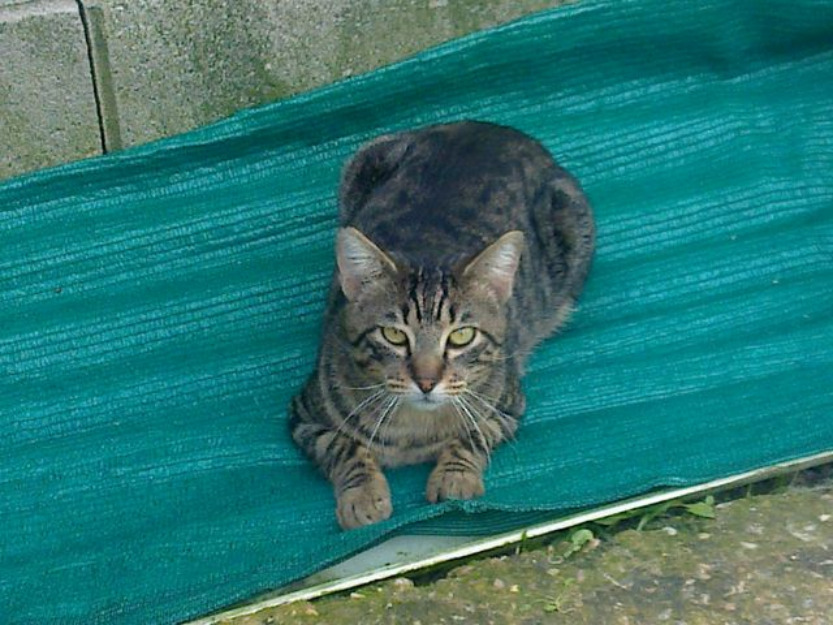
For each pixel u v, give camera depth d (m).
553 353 1.91
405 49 2.02
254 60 1.99
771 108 2.03
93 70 1.95
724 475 1.75
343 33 2.00
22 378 1.88
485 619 1.64
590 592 1.66
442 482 1.75
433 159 1.88
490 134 1.91
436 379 1.72
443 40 2.03
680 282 1.96
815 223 2.00
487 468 1.79
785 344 1.91
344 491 1.75
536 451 1.80
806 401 1.84
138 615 1.67
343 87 1.94
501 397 1.79
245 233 1.94
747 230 1.99
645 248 1.98
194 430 1.85
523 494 1.75
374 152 1.92
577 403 1.86
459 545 1.71
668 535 1.71
